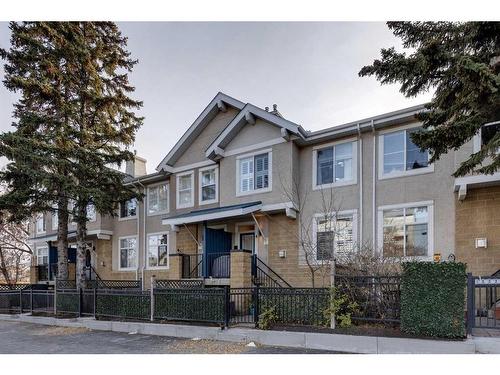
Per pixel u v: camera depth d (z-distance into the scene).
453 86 6.91
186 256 14.73
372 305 7.56
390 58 7.36
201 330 8.56
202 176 16.14
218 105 15.83
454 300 6.44
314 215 12.73
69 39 13.84
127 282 17.08
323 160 13.03
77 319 11.25
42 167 12.64
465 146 9.88
